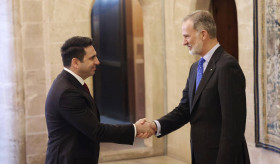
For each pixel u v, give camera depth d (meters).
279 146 4.69
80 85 3.37
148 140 6.67
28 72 5.89
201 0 5.90
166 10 6.36
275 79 4.71
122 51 7.87
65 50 3.37
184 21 3.43
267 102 4.84
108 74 8.32
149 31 6.43
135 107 7.89
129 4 7.70
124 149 6.52
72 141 3.30
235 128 3.14
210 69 3.33
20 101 5.90
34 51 5.89
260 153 5.03
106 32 8.20
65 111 3.24
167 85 6.51
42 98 5.97
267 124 4.87
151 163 6.24
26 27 5.83
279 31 4.61
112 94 8.30
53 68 5.95
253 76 5.03
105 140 3.37
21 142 5.96
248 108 5.15
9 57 5.86
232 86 3.18
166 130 3.82
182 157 6.26
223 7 6.09
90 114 3.31
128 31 7.77
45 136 6.02
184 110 3.84
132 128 3.51
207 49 3.39
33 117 5.96
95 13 8.30
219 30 6.19
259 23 4.84
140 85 7.72
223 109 3.17
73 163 3.29
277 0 4.60
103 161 6.33
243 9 5.11
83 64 3.36
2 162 6.06
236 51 6.04
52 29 5.90
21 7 5.79
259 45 4.86
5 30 5.83
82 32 6.04
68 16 5.96
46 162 3.40
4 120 5.99
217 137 3.30
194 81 3.51
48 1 5.86
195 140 3.40
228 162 3.13
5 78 5.91
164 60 6.50
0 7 5.82
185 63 6.02
